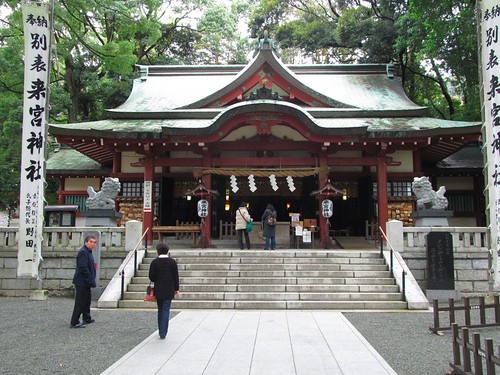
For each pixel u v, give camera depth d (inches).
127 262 479.5
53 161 930.7
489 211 396.5
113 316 379.6
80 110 1327.5
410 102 916.6
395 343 283.6
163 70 1078.4
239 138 741.3
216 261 507.5
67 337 300.4
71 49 1120.8
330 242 683.4
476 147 965.2
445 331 311.9
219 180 786.8
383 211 688.4
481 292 488.7
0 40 912.3
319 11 1621.6
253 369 224.5
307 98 788.6
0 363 239.9
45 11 471.5
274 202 901.8
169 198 782.5
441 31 802.2
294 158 708.0
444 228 498.6
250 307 418.9
